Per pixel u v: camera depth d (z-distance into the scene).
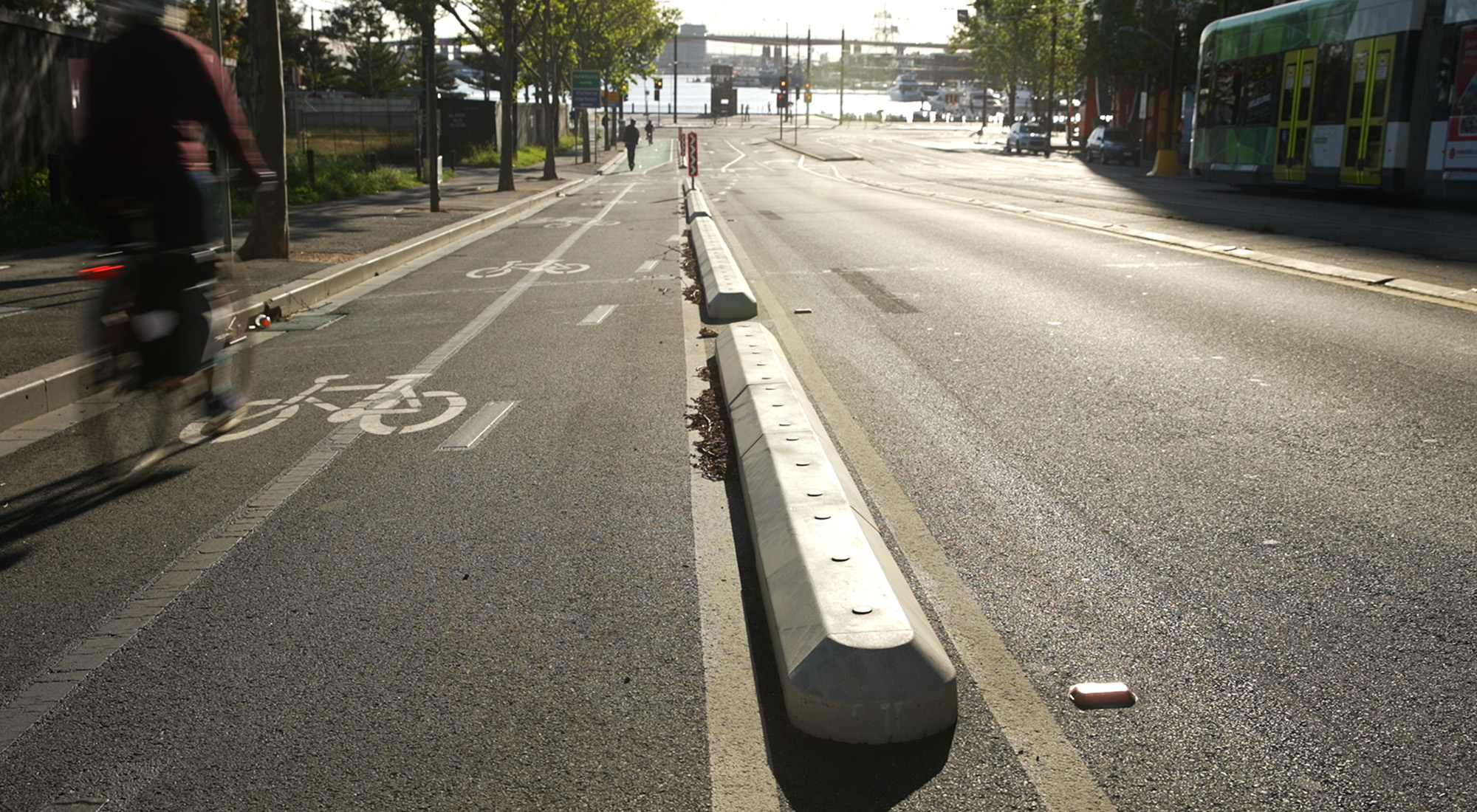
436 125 21.70
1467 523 4.29
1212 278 11.36
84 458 5.68
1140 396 6.45
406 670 3.31
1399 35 21.05
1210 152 28.20
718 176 40.19
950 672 2.94
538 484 5.07
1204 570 3.91
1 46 18.33
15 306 9.62
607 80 70.38
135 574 4.12
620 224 20.42
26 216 16.00
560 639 3.50
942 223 18.86
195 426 6.21
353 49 72.44
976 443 5.57
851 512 3.88
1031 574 3.91
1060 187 31.30
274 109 13.20
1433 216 19.50
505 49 29.41
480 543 4.35
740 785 2.69
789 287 11.48
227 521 4.67
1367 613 3.54
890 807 2.58
